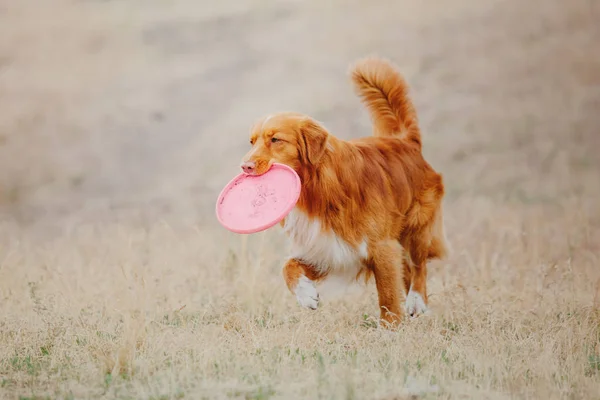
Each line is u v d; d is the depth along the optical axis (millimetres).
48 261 12820
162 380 7633
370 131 24391
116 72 32062
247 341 8945
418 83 28031
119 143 26281
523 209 17344
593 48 29047
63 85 31156
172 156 25031
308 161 9352
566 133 23625
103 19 37188
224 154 24344
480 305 9961
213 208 19422
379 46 31188
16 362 8445
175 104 28859
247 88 29359
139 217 18766
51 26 36656
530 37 30531
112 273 11875
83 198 21797
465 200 17969
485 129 24500
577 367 7887
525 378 7711
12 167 24641
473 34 31297
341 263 9570
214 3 38344
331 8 35781
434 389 7398
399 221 10125
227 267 12227
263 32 34250
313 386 7340
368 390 7309
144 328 8828
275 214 9031
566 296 10414
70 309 10133
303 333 9039
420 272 10586
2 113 28938
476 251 13492
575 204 16609
